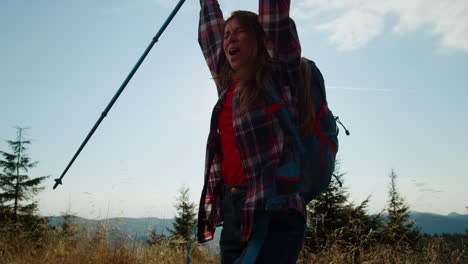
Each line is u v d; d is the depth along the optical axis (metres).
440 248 5.53
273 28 1.93
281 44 1.94
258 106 1.92
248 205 1.80
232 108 2.00
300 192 1.92
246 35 2.05
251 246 1.75
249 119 1.92
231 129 2.05
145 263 4.92
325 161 1.95
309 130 1.95
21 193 29.88
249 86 1.96
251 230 1.78
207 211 2.23
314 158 1.94
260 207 1.77
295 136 1.87
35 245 5.47
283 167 1.84
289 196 1.80
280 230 1.79
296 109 1.96
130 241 5.25
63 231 5.55
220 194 2.17
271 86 1.93
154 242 5.35
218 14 2.53
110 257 4.84
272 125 1.89
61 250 5.10
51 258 4.91
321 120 1.98
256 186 1.84
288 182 1.81
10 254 5.12
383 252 5.01
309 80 1.98
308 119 1.94
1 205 27.62
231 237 1.98
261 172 1.85
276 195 1.78
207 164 2.14
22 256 5.08
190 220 17.92
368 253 4.96
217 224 2.21
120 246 5.13
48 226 5.89
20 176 31.00
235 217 1.96
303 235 1.86
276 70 1.97
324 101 2.02
